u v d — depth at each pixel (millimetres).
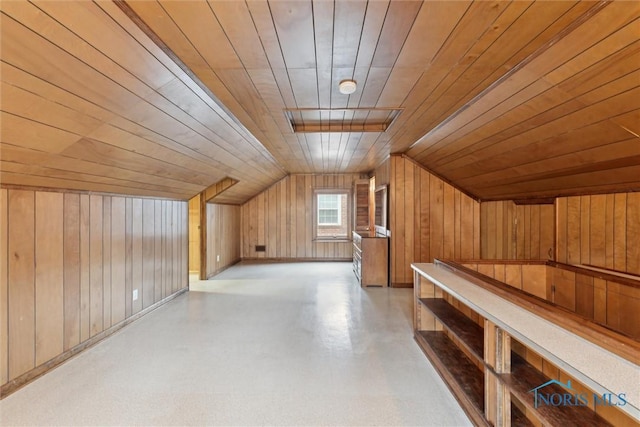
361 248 4691
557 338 1195
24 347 2020
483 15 1270
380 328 2984
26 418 1687
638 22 1106
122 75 1528
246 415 1718
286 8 1236
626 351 1026
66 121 1618
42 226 2164
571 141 1966
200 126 2504
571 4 1166
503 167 2957
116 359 2365
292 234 7008
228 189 5078
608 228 2338
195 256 5965
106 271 2803
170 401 1838
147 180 2990
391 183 4512
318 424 1648
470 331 2014
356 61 1684
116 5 1157
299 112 2588
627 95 1411
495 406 1502
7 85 1243
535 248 3307
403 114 2580
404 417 1707
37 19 1076
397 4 1213
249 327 3020
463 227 4457
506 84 1852
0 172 1765
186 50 1546
